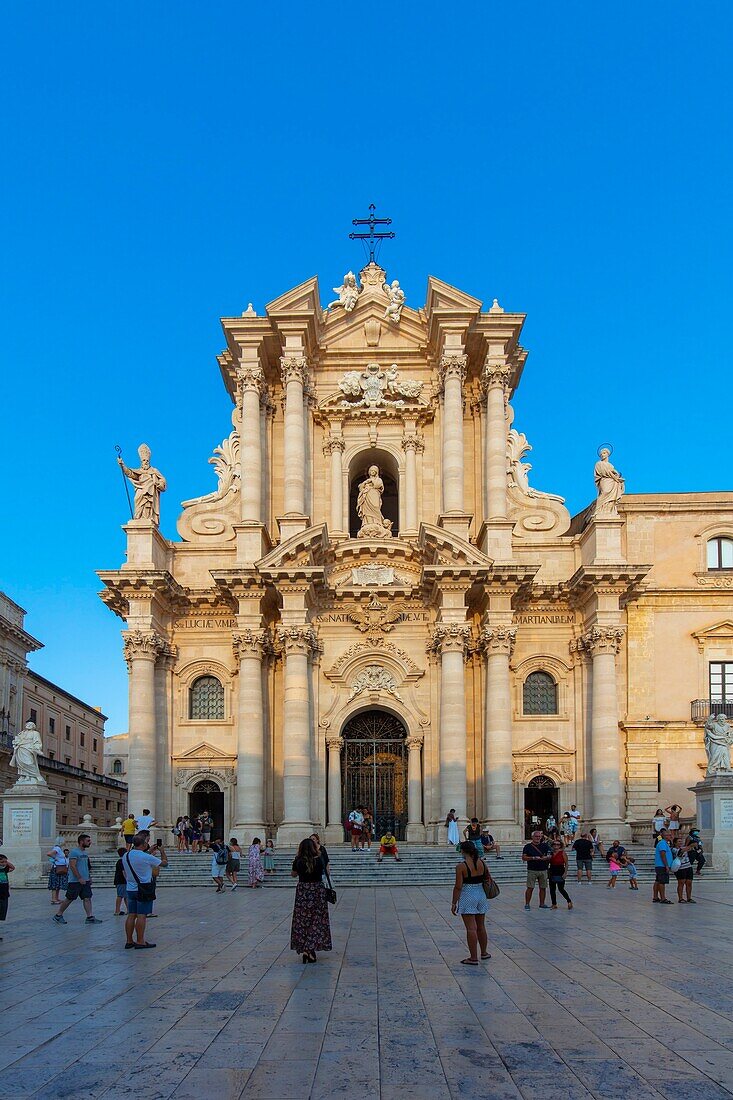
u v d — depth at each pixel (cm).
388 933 2016
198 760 4262
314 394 4625
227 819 4209
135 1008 1304
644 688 4269
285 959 1686
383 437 4619
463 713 4075
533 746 4256
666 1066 1034
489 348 4494
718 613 4341
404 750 4353
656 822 3809
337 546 4281
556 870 2461
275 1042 1133
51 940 1966
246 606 4188
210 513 4506
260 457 4456
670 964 1603
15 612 6675
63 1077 1007
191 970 1580
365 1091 959
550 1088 966
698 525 4412
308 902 1662
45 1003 1338
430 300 4572
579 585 4178
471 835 3562
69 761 8069
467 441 4634
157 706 4269
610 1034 1156
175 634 4388
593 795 4069
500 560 4231
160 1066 1042
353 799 4334
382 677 4300
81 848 2288
